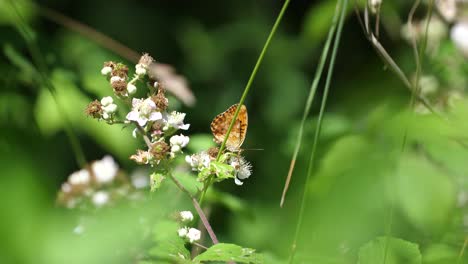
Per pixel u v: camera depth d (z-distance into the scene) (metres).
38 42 1.64
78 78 1.65
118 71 1.33
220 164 1.33
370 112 1.57
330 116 1.71
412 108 1.35
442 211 1.49
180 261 1.30
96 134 1.69
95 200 1.41
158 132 1.33
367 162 1.48
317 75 1.36
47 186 0.95
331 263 1.37
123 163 1.70
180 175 1.39
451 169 1.49
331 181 1.48
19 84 1.66
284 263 1.39
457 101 1.41
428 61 1.63
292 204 1.63
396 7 1.90
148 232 1.30
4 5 1.63
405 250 1.34
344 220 1.44
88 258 0.90
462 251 1.42
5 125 1.52
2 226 0.83
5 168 0.89
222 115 1.37
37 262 0.84
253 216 1.50
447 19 1.63
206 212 1.49
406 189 1.49
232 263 1.32
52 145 2.12
